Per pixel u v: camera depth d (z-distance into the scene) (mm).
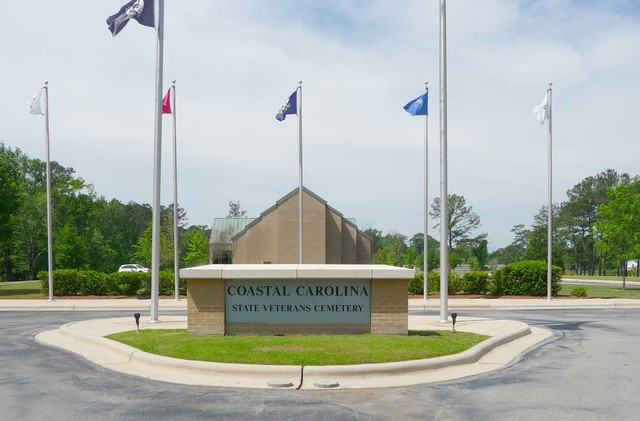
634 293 33969
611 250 39500
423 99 25562
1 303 26672
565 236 87750
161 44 16891
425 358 10086
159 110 16844
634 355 11844
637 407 7750
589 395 8391
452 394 8391
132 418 7238
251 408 7645
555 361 11078
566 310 23438
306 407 7680
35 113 27734
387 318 12594
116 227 92812
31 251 68250
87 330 14570
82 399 8156
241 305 12602
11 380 9422
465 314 21172
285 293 12602
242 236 45656
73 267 54188
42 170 85125
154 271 16578
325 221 44688
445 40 16688
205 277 12484
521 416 7305
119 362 10750
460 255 87062
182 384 8984
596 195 85000
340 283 12602
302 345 10938
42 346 13039
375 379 9234
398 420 7129
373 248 50656
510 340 13539
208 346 10883
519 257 117062
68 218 72750
